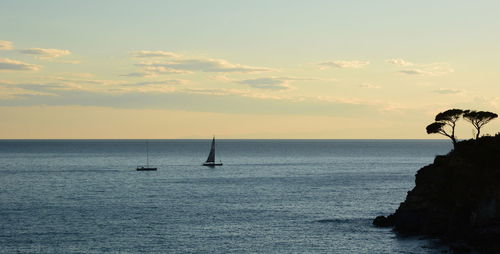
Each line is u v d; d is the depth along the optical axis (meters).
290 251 77.69
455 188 82.44
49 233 88.62
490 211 78.38
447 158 88.75
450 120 98.00
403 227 88.38
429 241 80.38
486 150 84.69
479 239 75.25
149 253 76.50
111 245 80.94
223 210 114.38
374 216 106.25
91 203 124.94
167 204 123.81
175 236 87.06
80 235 87.25
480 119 97.00
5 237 85.44
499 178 80.19
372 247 78.56
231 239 85.19
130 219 102.31
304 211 113.06
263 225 96.56
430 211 85.50
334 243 81.69
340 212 111.62
